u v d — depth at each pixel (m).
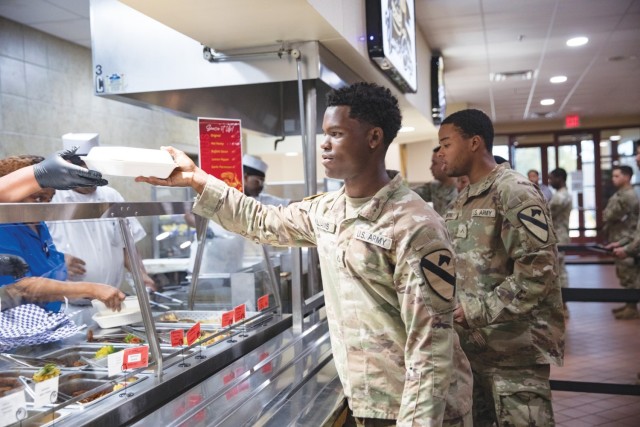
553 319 2.10
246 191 3.85
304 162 2.71
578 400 3.98
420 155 8.95
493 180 2.12
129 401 1.34
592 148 13.14
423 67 5.77
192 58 2.69
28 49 4.35
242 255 2.25
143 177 1.53
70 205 1.33
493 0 4.78
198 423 1.36
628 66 7.53
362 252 1.36
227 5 2.04
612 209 6.36
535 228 1.93
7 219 1.17
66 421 1.22
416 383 1.24
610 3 4.95
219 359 1.75
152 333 1.54
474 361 2.16
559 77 8.16
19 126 4.26
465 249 2.14
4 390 1.18
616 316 6.28
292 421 1.43
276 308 2.32
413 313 1.26
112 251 1.61
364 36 3.07
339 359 1.46
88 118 4.95
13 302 1.42
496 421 2.18
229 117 3.48
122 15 2.76
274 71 2.61
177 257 2.16
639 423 3.53
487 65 7.27
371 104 1.35
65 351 1.51
